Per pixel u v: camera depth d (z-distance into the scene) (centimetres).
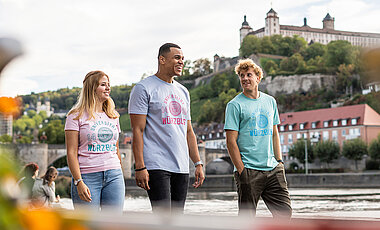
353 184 6284
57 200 964
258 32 19912
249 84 562
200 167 555
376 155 8875
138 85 529
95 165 504
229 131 552
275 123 572
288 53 17788
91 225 70
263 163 547
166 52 536
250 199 541
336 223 81
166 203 506
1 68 69
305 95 14788
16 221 62
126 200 3509
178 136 525
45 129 10581
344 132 10319
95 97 511
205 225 72
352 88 13288
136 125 518
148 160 512
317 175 6588
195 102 17200
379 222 84
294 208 1942
